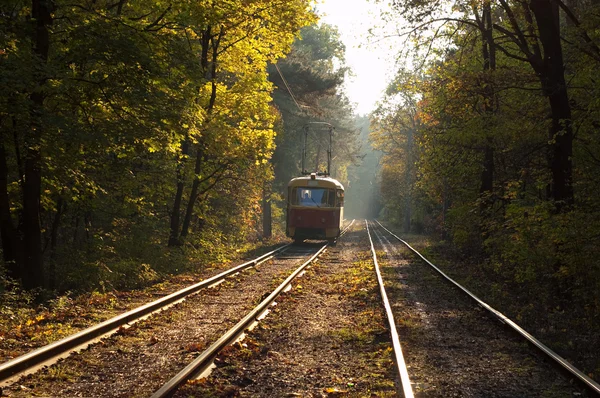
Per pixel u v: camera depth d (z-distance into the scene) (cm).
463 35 2002
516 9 1670
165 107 1384
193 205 2480
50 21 1323
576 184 1561
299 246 3250
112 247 1791
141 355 783
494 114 1941
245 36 2155
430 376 710
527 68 1967
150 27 1476
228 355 766
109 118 1445
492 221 1950
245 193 3080
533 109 1814
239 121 2444
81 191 1652
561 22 2217
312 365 751
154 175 2148
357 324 1027
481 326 1025
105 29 1298
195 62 1459
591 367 767
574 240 1213
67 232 2142
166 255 1981
